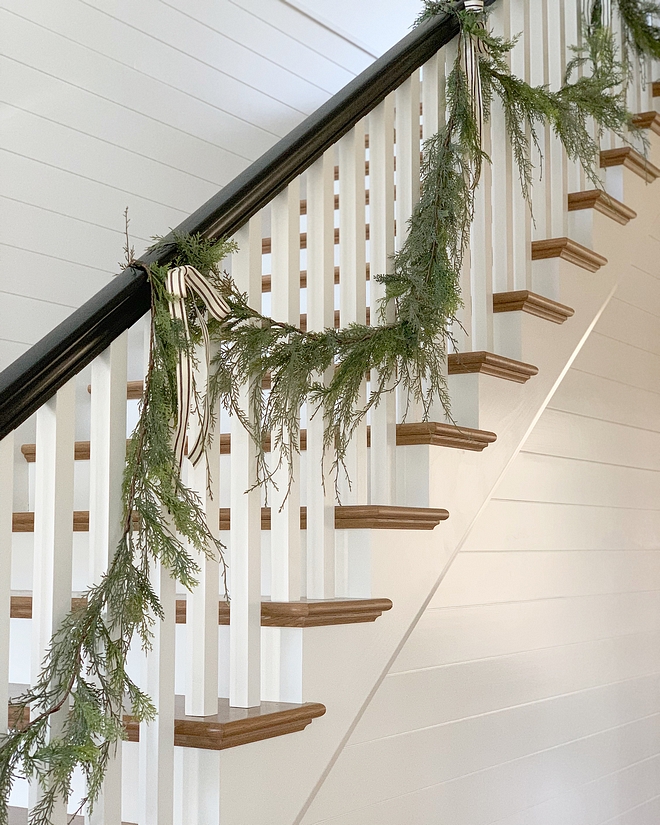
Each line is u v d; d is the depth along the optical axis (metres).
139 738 1.54
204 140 3.59
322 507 1.91
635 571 3.40
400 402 2.24
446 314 2.04
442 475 2.17
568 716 2.90
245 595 1.71
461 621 2.43
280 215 1.86
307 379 1.82
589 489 3.10
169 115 3.45
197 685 1.62
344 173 2.07
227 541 2.15
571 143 2.60
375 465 2.08
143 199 3.35
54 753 1.27
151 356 1.47
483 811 2.47
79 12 3.13
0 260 2.89
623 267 3.09
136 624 1.41
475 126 2.20
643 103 3.44
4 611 1.32
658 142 3.35
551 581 2.86
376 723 2.11
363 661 1.93
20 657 2.00
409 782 2.21
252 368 1.71
